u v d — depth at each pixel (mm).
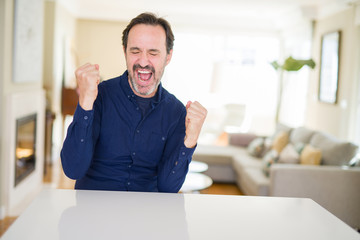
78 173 1271
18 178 3756
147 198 1112
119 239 832
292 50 7559
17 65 3646
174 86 9070
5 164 3479
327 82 5934
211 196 1167
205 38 8914
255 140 5223
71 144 1214
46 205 1009
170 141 1427
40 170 4551
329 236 912
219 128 7633
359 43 5109
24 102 3861
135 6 7457
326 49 6000
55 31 5809
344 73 5367
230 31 8562
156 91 1402
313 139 4070
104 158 1391
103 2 7129
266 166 3959
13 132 3553
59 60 6266
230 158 5016
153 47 1242
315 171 3229
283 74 7980
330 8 5859
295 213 1056
